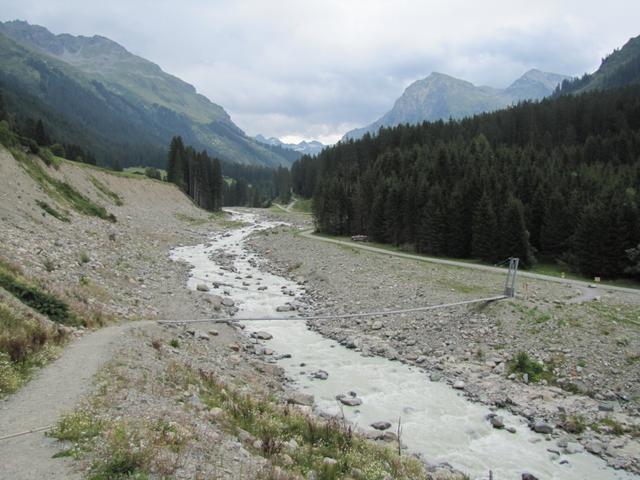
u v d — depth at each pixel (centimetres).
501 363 2627
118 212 7469
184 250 6600
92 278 3169
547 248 5744
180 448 1073
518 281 4244
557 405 2159
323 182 10475
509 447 1816
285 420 1600
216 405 1530
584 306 3186
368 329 3300
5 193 4209
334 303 3984
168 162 13425
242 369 2302
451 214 6197
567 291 3747
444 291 3972
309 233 9212
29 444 991
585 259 4891
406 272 4831
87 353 1698
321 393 2239
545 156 9400
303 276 5109
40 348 1617
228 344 2730
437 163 8188
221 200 14800
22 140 6281
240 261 6091
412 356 2777
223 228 9856
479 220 5753
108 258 4100
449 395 2277
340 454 1383
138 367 1641
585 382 2353
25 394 1273
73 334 1956
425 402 2188
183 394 1511
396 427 1928
